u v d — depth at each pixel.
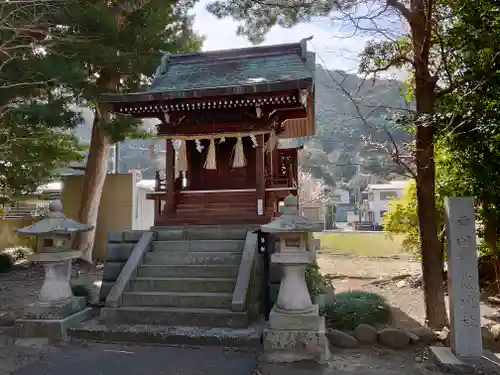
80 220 15.63
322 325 6.30
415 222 11.88
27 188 14.75
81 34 12.12
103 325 7.27
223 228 9.73
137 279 8.21
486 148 7.11
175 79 11.80
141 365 5.84
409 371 5.43
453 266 5.68
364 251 18.58
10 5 10.83
